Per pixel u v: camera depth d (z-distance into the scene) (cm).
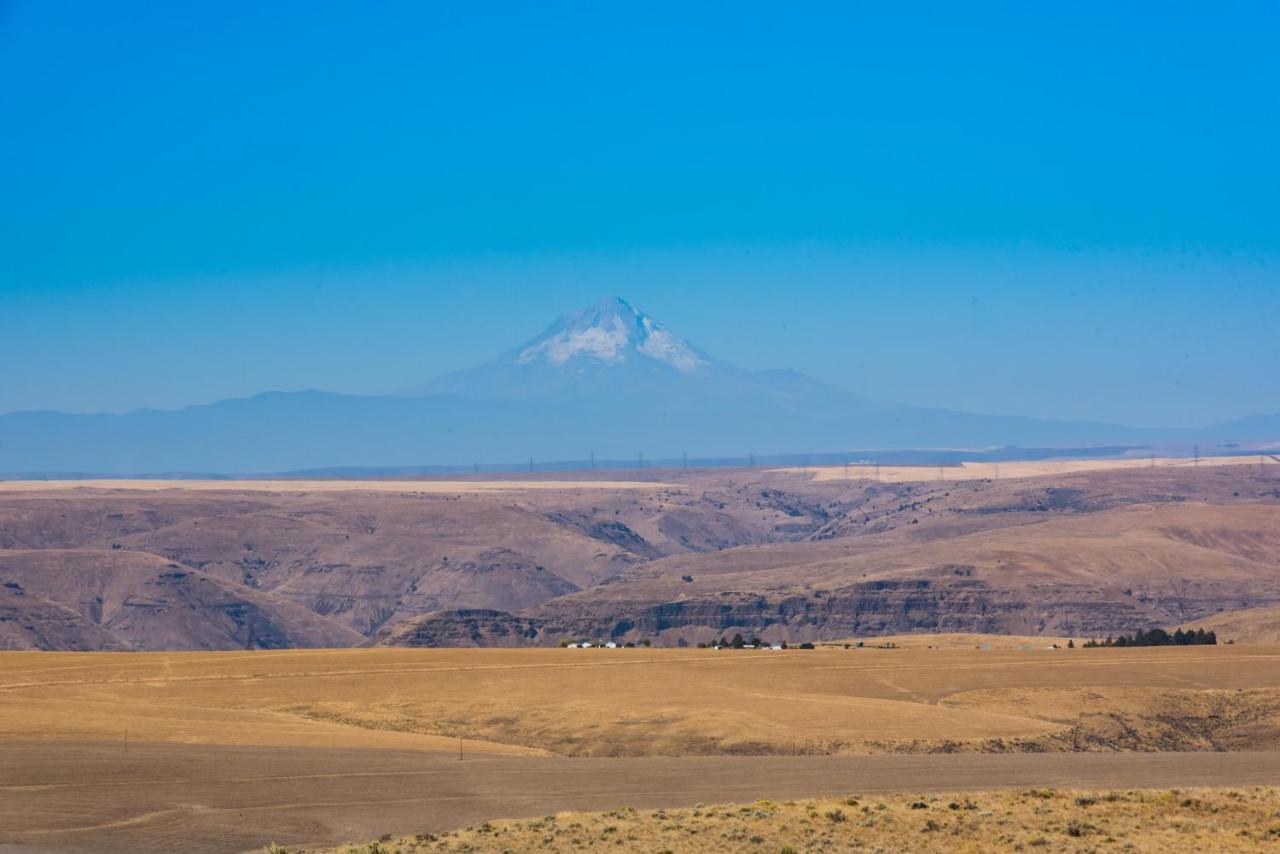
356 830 9750
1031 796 9750
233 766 12381
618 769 12300
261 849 9194
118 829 9794
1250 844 8119
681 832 8806
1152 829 8531
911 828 8700
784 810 9394
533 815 10150
